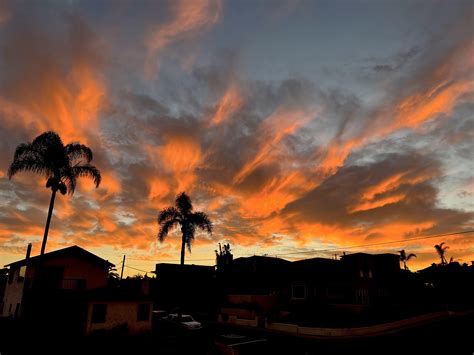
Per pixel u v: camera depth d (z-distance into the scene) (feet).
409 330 92.68
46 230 93.66
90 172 96.94
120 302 87.76
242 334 98.32
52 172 93.56
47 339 76.89
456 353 73.36
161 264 168.35
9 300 106.11
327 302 121.60
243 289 150.20
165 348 77.66
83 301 84.84
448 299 144.56
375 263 131.95
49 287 97.71
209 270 178.60
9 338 76.28
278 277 148.15
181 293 162.61
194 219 121.60
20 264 100.89
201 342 84.28
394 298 128.47
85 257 106.22
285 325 103.24
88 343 75.56
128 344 77.77
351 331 87.71
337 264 129.59
